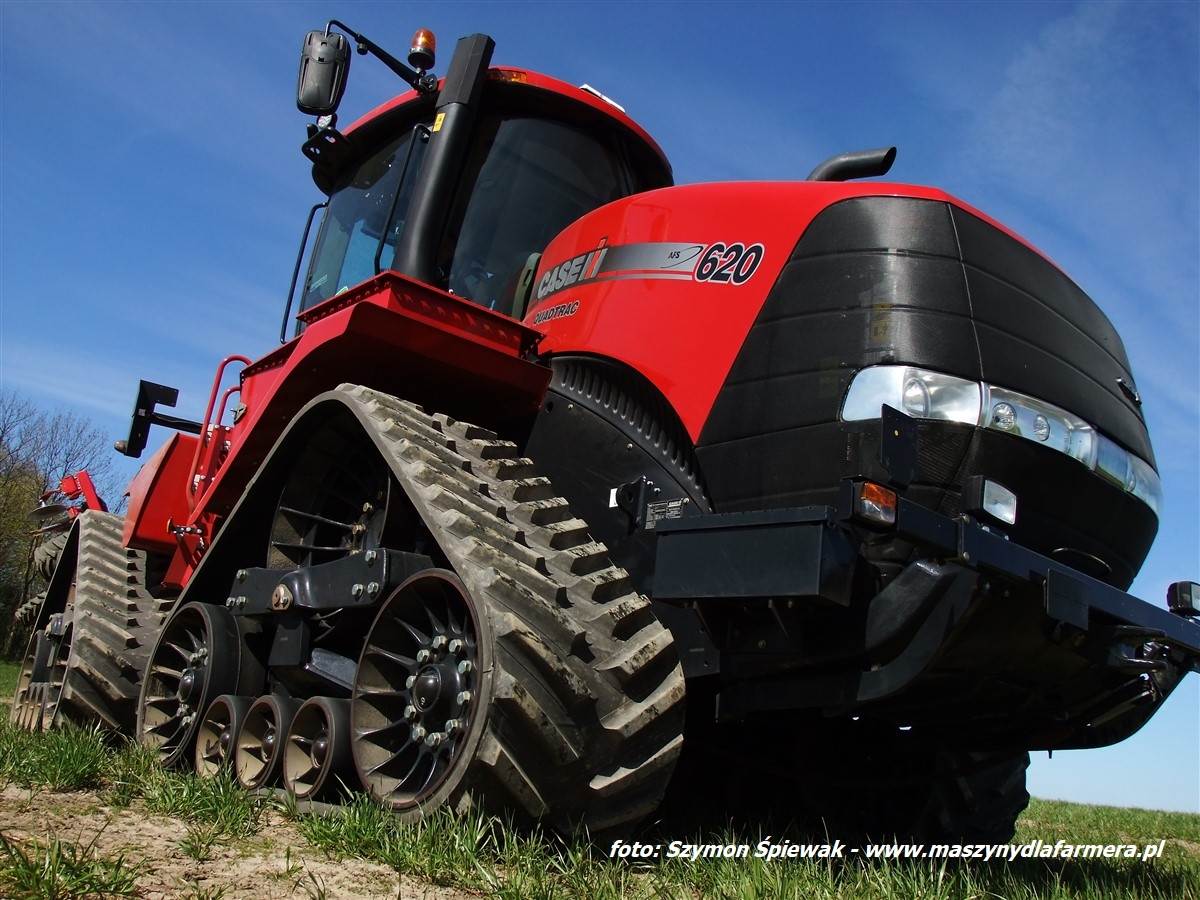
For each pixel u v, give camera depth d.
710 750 3.88
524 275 4.48
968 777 3.91
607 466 3.57
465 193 4.42
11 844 2.21
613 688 2.81
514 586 2.81
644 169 5.12
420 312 3.66
